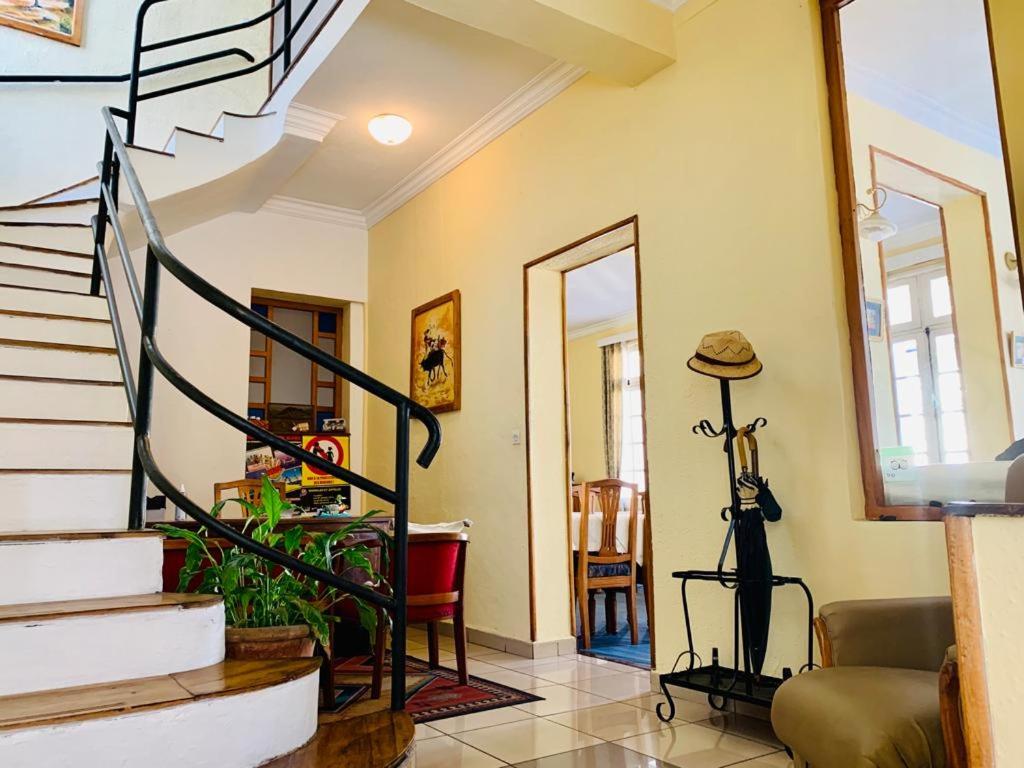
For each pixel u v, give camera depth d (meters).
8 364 2.88
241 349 5.80
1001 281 2.81
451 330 5.23
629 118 3.93
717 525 3.26
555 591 4.42
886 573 2.65
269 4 5.95
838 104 3.02
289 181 5.82
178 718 1.44
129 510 2.13
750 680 2.76
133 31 5.51
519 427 4.56
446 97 4.64
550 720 3.00
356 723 1.87
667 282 3.61
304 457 1.92
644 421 3.65
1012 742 0.69
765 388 3.11
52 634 1.55
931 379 2.85
